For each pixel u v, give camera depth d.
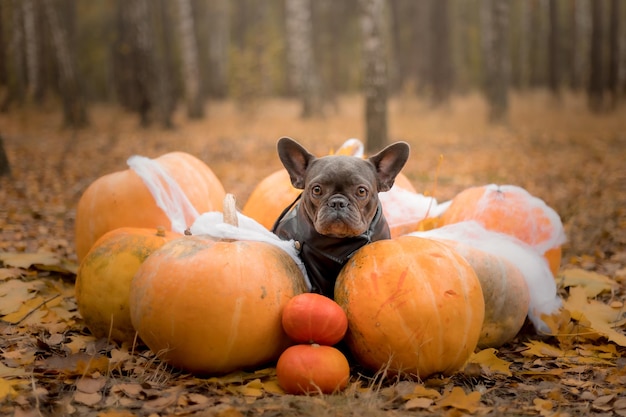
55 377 1.74
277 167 5.58
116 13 13.90
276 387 1.73
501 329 1.98
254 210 2.29
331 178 1.76
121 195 2.21
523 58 16.88
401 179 2.41
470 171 5.48
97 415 1.59
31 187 4.28
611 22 11.28
